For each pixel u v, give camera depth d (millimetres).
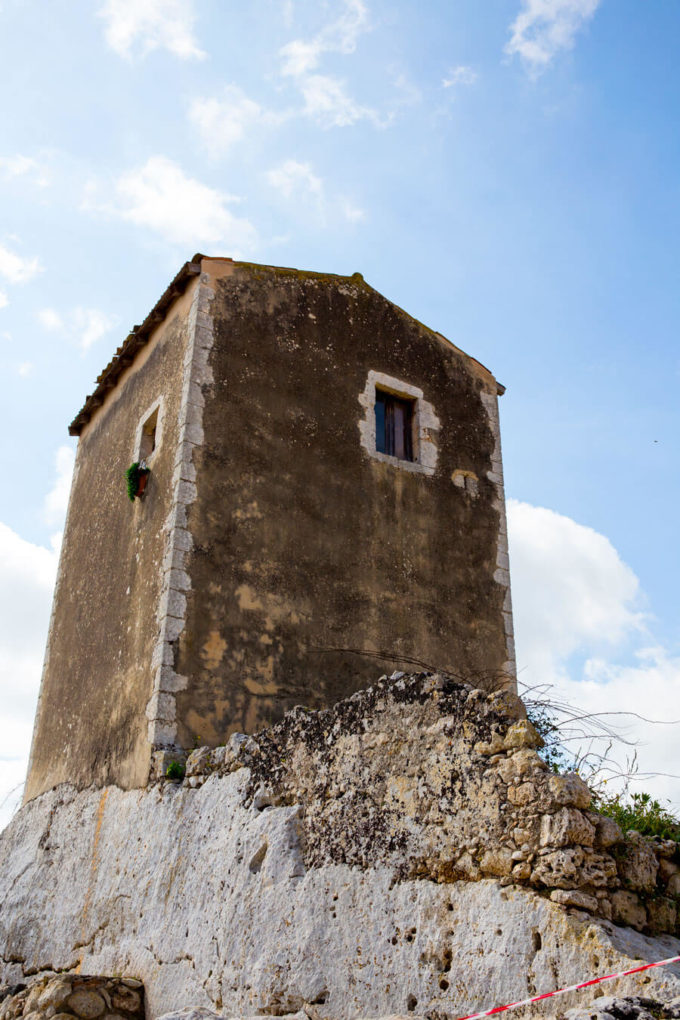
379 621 9914
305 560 9625
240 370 9984
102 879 8234
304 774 6285
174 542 8875
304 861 5914
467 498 11352
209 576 8938
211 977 6176
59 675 11109
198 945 6492
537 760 4793
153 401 10477
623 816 5629
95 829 8758
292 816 6145
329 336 10875
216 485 9336
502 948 4484
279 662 9031
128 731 8758
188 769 7668
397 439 11258
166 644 8477
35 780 10844
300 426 10180
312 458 10125
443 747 5320
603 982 4016
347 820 5742
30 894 9305
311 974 5387
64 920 8586
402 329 11648
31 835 10062
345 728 6062
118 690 9266
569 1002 4094
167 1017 4742
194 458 9312
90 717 9805
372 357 11172
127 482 10133
